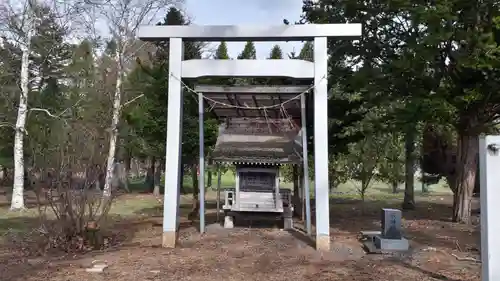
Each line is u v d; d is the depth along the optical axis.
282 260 9.16
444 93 13.75
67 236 10.09
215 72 10.81
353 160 22.08
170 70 10.84
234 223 13.78
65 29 23.86
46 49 23.56
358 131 17.25
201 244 10.78
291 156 12.84
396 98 15.77
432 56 13.04
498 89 13.25
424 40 12.70
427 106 13.39
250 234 12.22
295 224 14.20
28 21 21.08
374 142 21.84
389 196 30.11
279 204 13.01
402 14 15.02
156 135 20.73
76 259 9.06
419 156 22.70
